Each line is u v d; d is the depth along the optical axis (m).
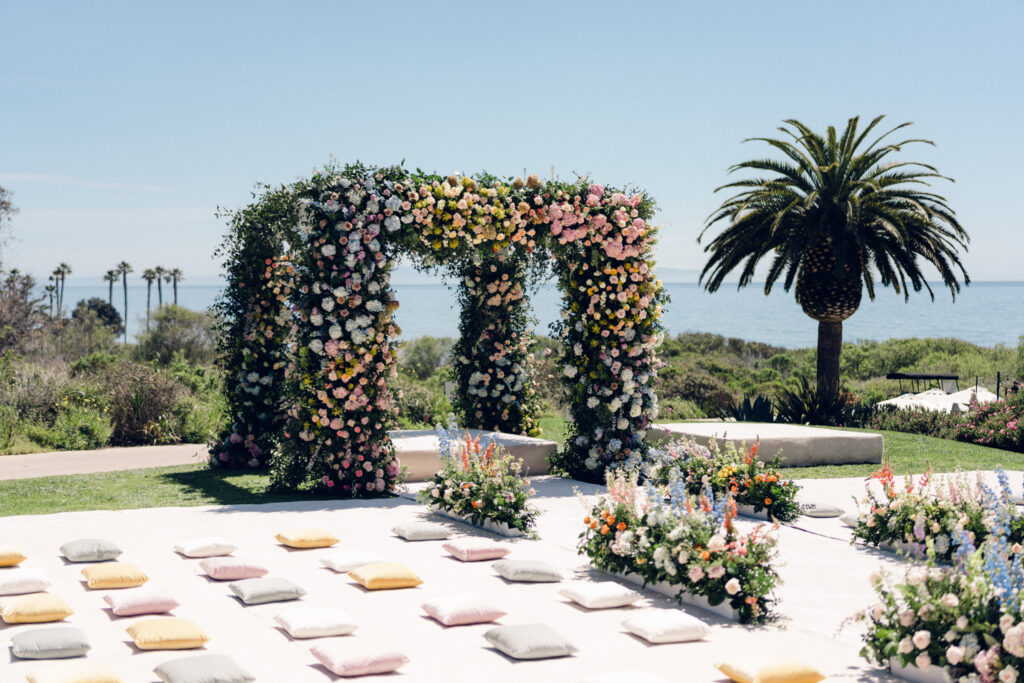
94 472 12.85
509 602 6.44
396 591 6.64
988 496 7.97
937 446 16.28
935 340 43.12
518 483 9.06
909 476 8.57
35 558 7.37
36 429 15.95
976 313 142.88
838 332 22.41
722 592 6.22
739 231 22.58
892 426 19.38
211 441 13.59
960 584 4.92
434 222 11.19
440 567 7.39
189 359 32.47
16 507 9.93
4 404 16.67
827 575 7.42
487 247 11.90
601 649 5.43
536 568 7.01
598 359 12.45
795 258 21.17
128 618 5.82
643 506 7.21
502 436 13.67
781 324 122.50
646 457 12.16
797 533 9.16
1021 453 16.30
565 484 11.98
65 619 5.76
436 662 5.16
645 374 12.45
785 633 5.84
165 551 7.70
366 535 8.56
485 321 14.17
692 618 5.76
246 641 5.44
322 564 7.39
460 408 14.63
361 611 6.12
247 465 13.39
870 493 8.67
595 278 12.42
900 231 20.55
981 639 4.73
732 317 141.00
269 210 12.52
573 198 11.99
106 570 6.58
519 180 11.83
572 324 12.68
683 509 6.84
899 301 198.12
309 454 11.10
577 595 6.39
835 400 20.75
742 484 10.14
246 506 9.98
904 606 5.29
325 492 11.11
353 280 10.72
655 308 12.56
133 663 5.00
